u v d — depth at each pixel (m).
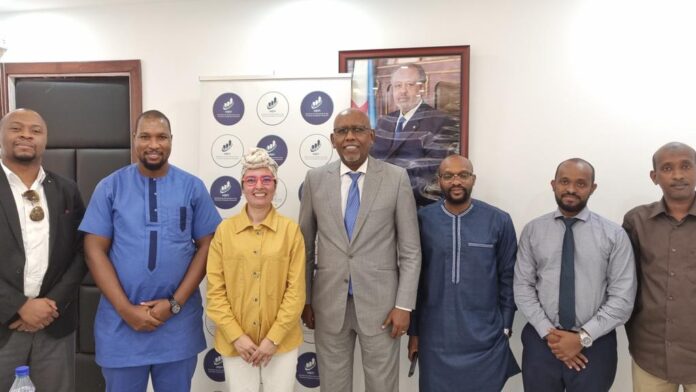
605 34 2.45
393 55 2.57
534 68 2.51
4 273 1.90
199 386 2.67
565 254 2.01
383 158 2.59
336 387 2.10
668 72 2.41
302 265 1.99
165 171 2.07
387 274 2.05
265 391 2.00
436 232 2.14
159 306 1.92
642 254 2.03
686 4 2.39
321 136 2.58
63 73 2.87
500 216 2.16
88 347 2.84
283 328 1.90
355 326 2.07
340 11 2.66
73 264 2.06
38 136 1.99
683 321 1.89
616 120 2.46
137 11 2.82
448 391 2.09
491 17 2.53
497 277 2.17
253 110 2.62
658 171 1.96
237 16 2.75
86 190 2.87
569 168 2.00
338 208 2.07
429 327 2.14
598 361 1.97
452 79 2.52
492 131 2.55
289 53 2.71
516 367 2.19
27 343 1.97
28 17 2.93
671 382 1.93
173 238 2.01
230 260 1.93
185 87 2.79
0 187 1.94
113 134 2.87
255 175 1.94
